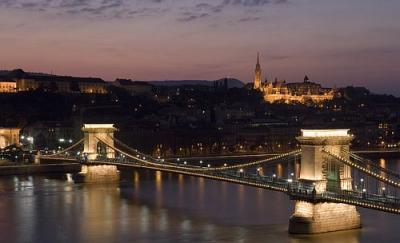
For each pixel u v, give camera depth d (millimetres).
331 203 139000
